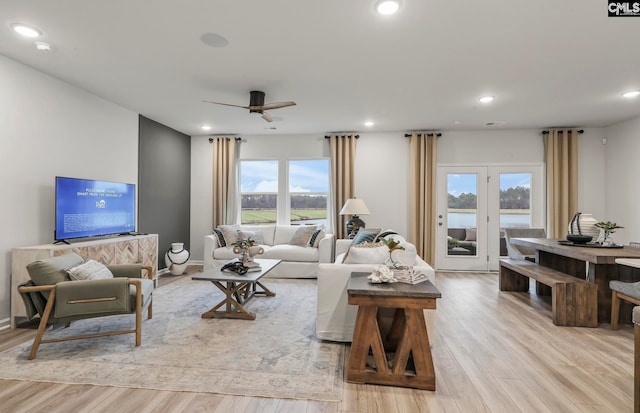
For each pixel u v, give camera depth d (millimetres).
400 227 5930
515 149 5703
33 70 3297
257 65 3211
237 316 3281
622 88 3750
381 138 5977
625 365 2336
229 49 2883
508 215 5750
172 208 5766
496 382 2107
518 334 2918
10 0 2180
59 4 2230
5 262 3047
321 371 2236
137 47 2852
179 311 3502
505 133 5730
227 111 4750
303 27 2520
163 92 3973
